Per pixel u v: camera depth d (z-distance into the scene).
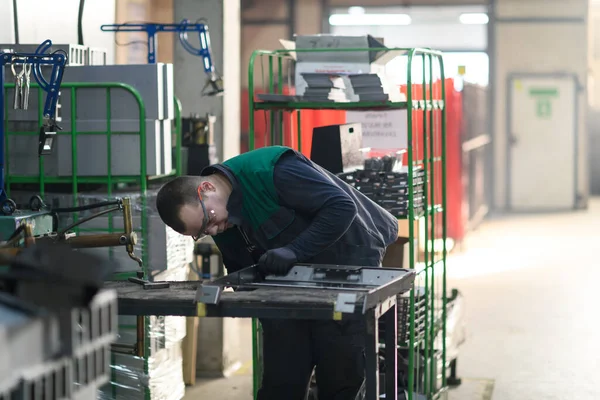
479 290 7.98
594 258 9.59
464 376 5.41
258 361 4.23
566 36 14.16
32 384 1.64
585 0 14.05
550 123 14.34
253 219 3.08
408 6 14.23
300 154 3.15
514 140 14.41
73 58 4.16
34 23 4.91
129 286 2.79
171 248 4.04
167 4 7.68
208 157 4.90
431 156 4.39
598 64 17.78
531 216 13.66
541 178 14.45
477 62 14.91
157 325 3.92
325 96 4.15
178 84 5.54
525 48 14.27
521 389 5.16
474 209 11.70
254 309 2.51
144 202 3.92
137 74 3.97
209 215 2.97
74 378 1.77
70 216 3.99
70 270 1.78
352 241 3.22
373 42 4.26
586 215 13.64
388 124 4.95
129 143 3.98
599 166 16.41
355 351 3.21
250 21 13.83
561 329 6.57
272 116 4.43
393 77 4.62
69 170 4.02
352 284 2.85
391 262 4.57
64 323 1.71
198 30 5.05
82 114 3.99
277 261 2.90
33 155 4.02
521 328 6.61
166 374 4.03
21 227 2.56
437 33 17.94
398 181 4.17
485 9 14.70
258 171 3.04
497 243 10.78
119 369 3.82
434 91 5.91
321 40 4.27
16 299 1.73
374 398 2.56
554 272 8.80
